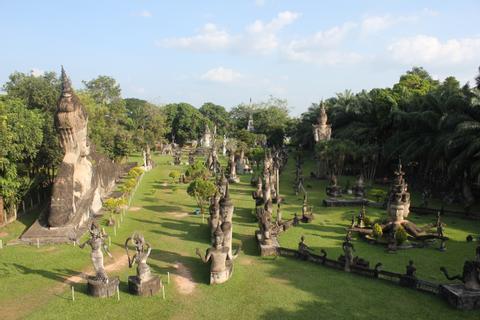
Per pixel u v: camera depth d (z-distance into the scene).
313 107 85.88
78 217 31.03
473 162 36.91
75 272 22.69
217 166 64.94
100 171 43.19
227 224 24.20
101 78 84.06
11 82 43.62
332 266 23.34
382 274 21.50
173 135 117.81
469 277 18.64
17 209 35.53
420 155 44.03
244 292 20.06
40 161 39.72
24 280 21.44
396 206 28.89
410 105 50.38
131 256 25.31
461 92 41.16
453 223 33.59
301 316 17.64
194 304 18.80
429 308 18.30
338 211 38.19
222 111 152.00
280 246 26.77
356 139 60.09
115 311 18.12
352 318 17.47
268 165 45.78
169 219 35.09
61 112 32.44
